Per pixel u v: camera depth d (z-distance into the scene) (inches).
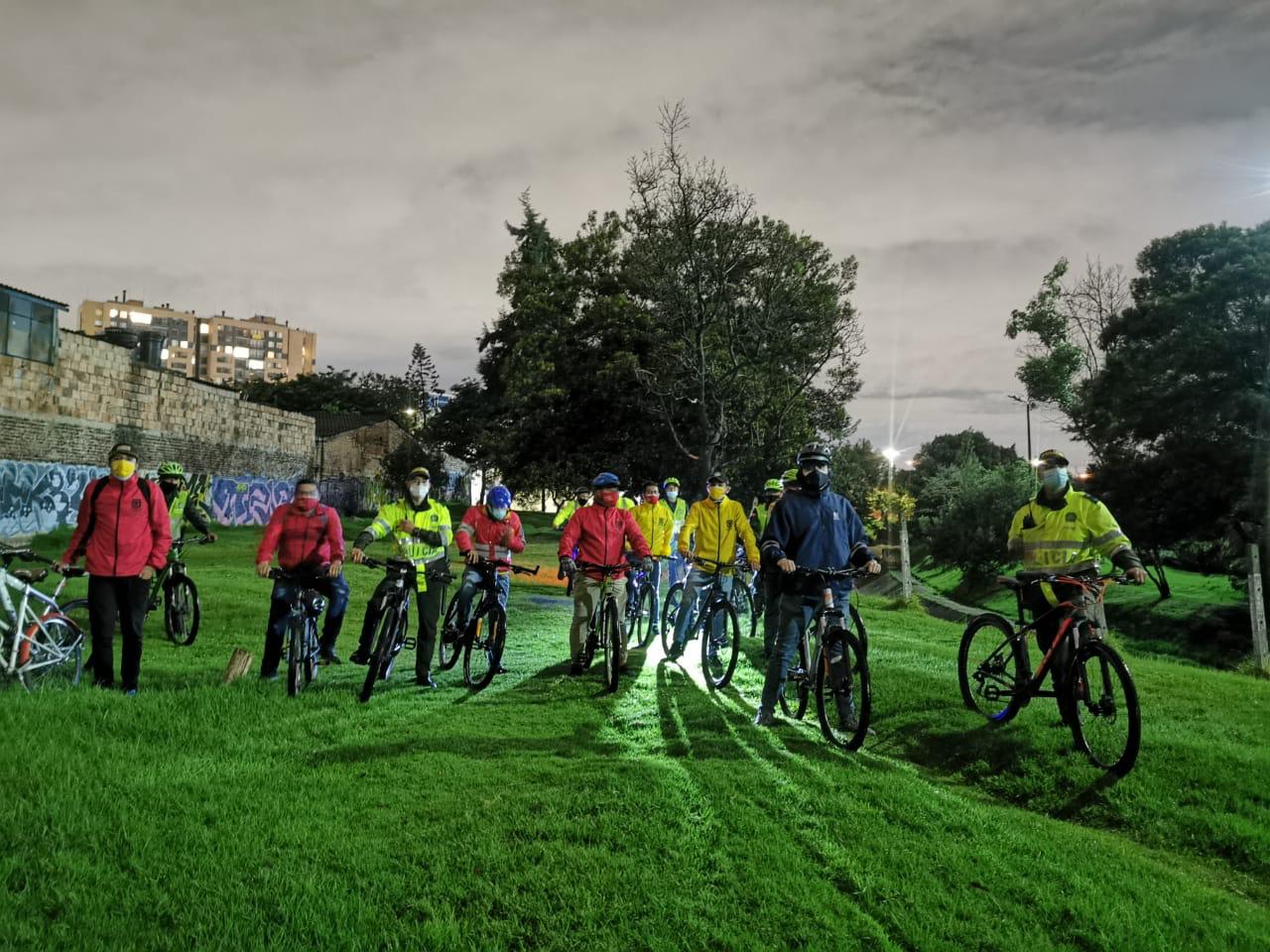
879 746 263.7
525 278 1743.4
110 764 191.6
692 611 384.8
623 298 1627.7
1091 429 1376.7
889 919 144.7
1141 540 1242.6
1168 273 1350.9
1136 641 1141.1
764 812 184.4
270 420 1600.6
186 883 140.8
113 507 269.4
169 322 5846.5
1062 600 251.3
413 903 139.0
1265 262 1163.9
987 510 1577.3
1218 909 159.2
